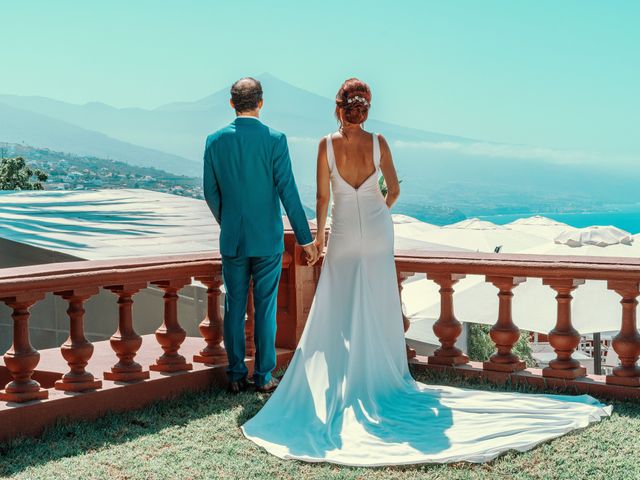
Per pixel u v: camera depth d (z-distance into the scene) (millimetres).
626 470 4004
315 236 5965
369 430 4750
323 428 4766
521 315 10773
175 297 5461
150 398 5219
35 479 3918
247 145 5262
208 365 5695
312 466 4211
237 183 5289
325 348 5230
